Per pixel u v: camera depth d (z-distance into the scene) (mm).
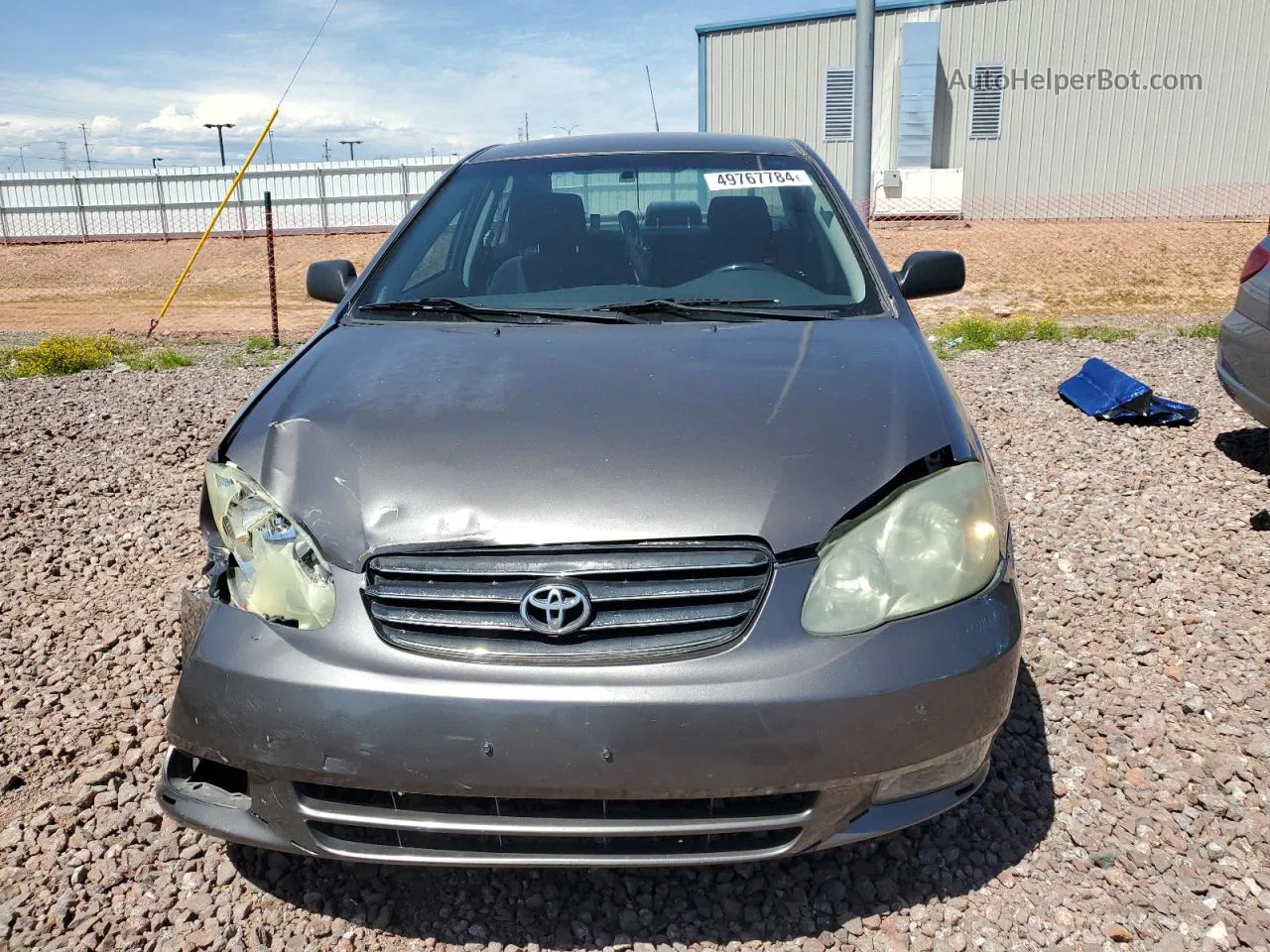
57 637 3605
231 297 25656
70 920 2268
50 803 2662
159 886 2375
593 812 2014
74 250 33688
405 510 2094
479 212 3498
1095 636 3447
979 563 2143
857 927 2229
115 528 4688
